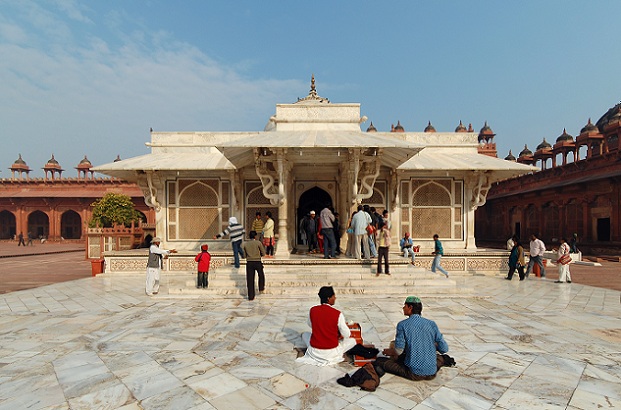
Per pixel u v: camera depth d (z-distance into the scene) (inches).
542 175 945.5
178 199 442.0
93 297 281.3
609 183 698.8
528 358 145.1
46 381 126.1
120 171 431.2
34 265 591.5
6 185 1374.3
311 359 140.3
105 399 112.7
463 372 131.0
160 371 133.6
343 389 118.1
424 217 447.5
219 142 462.6
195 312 226.2
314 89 532.1
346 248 386.0
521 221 976.9
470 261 420.2
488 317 211.8
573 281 382.6
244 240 438.9
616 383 123.0
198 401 110.8
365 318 206.7
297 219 454.6
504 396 113.3
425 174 446.9
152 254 289.4
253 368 135.7
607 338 172.1
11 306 250.5
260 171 337.7
